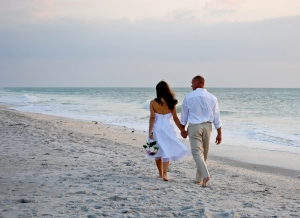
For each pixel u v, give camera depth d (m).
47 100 53.09
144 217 4.08
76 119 23.55
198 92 6.01
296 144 14.32
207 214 4.23
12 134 11.93
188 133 6.18
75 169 7.08
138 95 80.88
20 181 5.80
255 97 70.56
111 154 9.58
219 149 13.19
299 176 9.07
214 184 6.79
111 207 4.45
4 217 3.87
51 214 4.03
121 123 21.59
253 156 11.84
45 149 9.39
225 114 30.05
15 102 45.91
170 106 6.25
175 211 4.39
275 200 5.77
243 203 5.18
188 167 8.87
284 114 29.73
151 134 6.31
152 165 8.36
